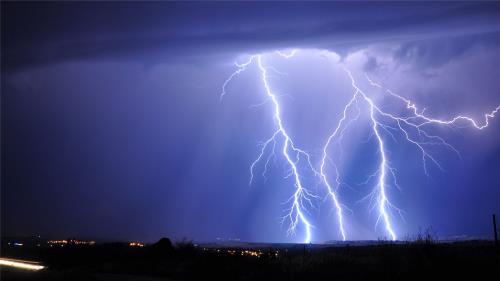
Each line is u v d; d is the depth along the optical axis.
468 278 15.77
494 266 16.33
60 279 20.03
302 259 19.61
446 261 16.67
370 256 19.41
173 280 21.23
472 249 18.94
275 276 19.02
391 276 16.39
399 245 20.77
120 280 20.17
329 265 18.31
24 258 40.09
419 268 16.48
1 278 20.39
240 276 21.02
